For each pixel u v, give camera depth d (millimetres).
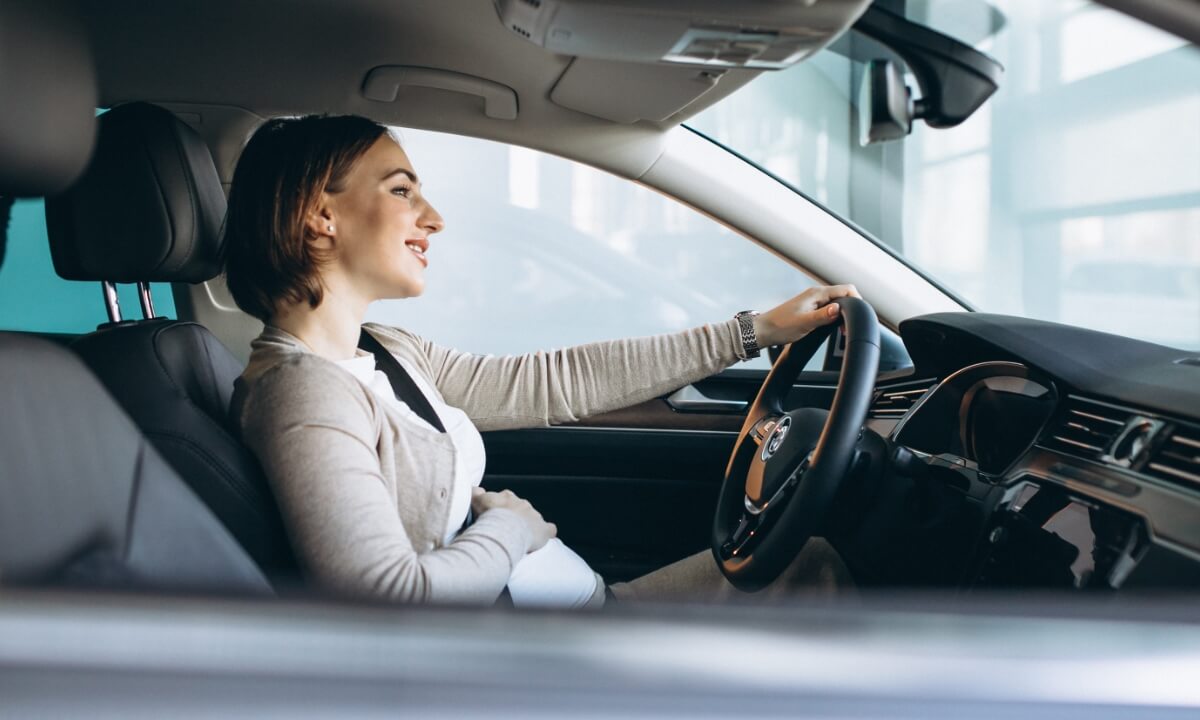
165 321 1329
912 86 2088
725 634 496
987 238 5281
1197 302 5035
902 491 1297
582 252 5055
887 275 1841
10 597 490
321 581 1081
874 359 1267
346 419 1152
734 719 469
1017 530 1074
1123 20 934
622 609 509
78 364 803
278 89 1688
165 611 486
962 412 1273
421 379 1523
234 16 1455
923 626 513
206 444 1134
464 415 1542
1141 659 503
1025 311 5273
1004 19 4531
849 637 502
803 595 1424
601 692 470
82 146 776
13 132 702
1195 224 4883
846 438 1204
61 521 692
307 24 1479
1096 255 5082
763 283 5090
